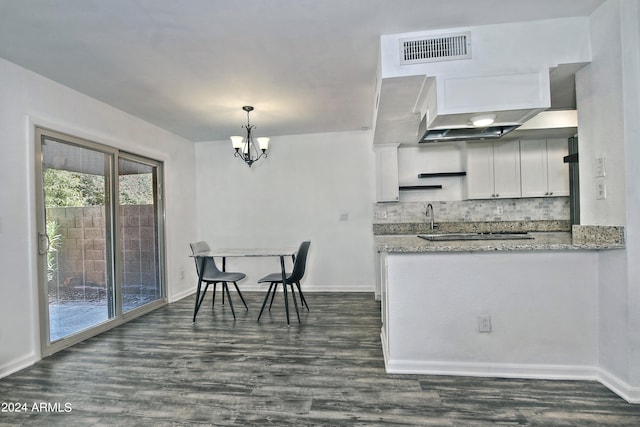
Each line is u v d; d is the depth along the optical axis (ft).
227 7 6.27
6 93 8.10
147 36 7.23
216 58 8.32
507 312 7.31
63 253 9.75
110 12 6.33
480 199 15.29
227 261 17.12
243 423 5.85
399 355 7.61
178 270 15.46
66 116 9.80
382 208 15.93
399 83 7.75
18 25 6.68
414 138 13.56
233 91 10.53
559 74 7.56
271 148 16.75
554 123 12.42
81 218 10.44
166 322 11.80
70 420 6.02
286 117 13.46
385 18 6.78
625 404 6.15
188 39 7.39
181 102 11.41
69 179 10.03
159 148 14.43
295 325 11.16
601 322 6.93
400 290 7.59
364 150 16.07
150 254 13.89
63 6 6.10
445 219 15.66
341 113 13.07
